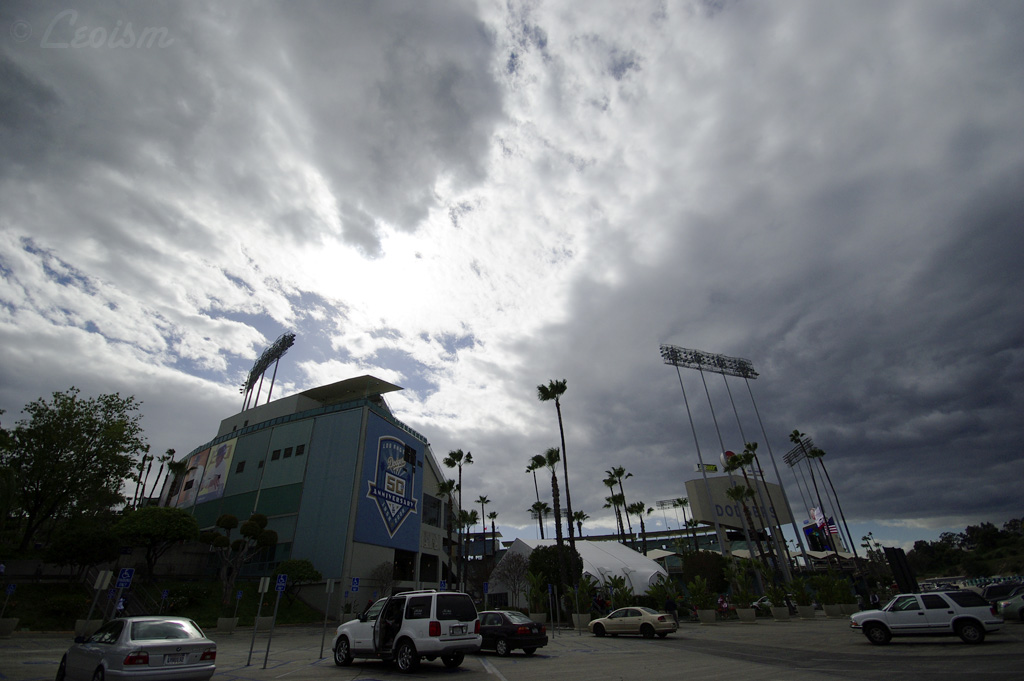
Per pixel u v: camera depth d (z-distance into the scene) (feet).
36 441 120.98
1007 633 56.90
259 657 56.34
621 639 77.25
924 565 374.84
